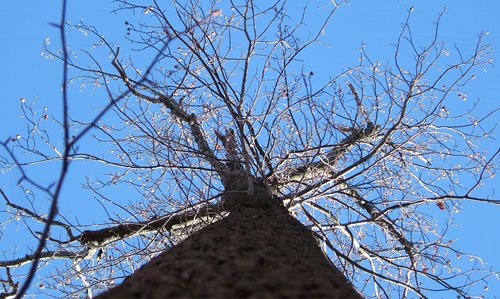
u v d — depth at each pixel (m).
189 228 7.70
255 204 5.76
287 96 7.23
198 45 6.61
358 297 2.70
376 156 7.81
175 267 3.11
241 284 2.53
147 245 7.46
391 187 7.53
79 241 7.75
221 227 4.63
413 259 7.39
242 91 6.84
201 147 7.50
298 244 4.13
